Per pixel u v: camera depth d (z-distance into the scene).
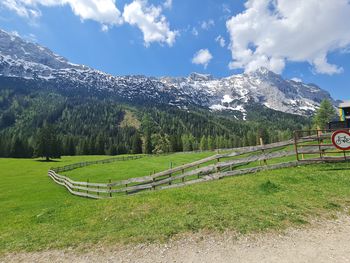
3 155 124.19
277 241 8.78
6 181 49.59
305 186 13.82
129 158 86.69
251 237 9.20
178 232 10.11
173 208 12.96
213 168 19.56
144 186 22.81
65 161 97.88
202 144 152.38
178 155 77.62
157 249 9.09
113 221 12.47
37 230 12.88
